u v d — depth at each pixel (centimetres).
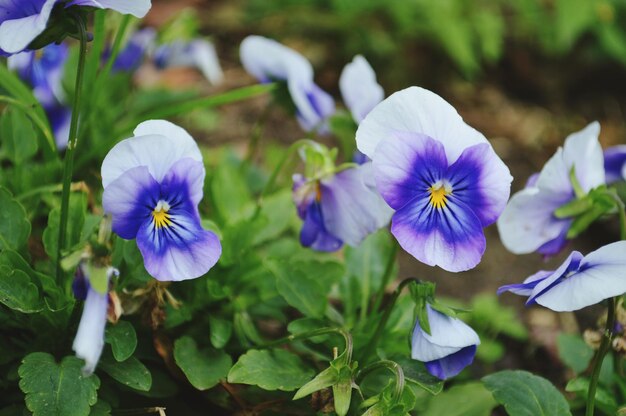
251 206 52
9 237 45
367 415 42
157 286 45
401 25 85
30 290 44
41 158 54
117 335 44
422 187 42
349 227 46
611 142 86
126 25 50
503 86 91
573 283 43
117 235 43
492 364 55
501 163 42
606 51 92
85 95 51
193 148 43
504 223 47
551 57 92
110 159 41
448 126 43
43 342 45
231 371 45
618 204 46
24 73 52
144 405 47
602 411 49
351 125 53
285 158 49
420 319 43
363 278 51
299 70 53
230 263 48
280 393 47
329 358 47
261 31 88
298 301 47
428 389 44
